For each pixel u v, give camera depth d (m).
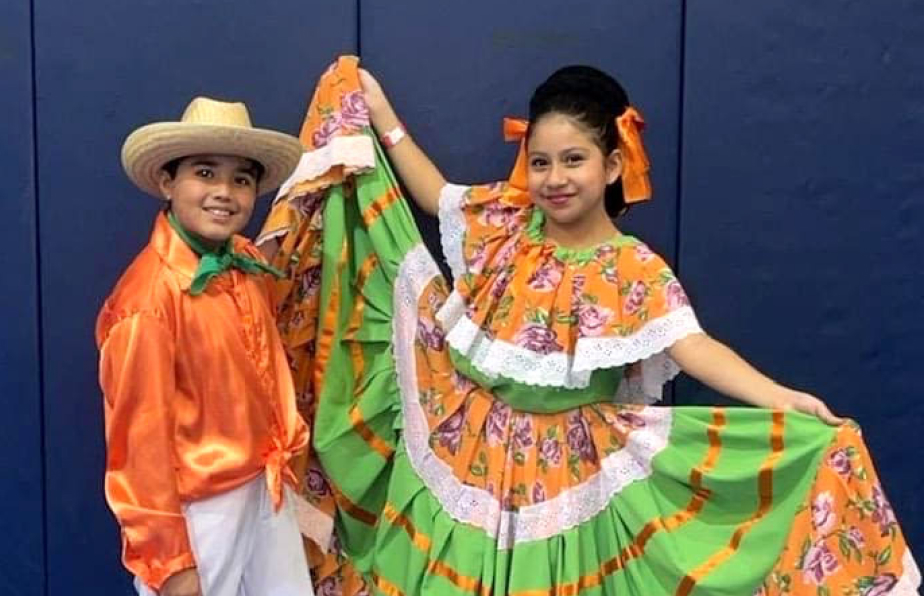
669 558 1.33
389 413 1.53
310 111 1.51
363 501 1.55
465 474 1.43
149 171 1.35
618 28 1.54
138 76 1.55
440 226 1.51
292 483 1.43
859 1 1.53
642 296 1.37
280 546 1.40
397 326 1.50
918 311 1.57
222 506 1.34
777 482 1.31
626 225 1.57
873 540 1.26
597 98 1.38
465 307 1.44
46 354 1.60
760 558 1.31
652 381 1.42
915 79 1.54
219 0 1.55
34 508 1.62
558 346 1.38
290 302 1.53
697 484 1.34
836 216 1.56
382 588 1.49
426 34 1.55
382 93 1.52
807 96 1.54
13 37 1.55
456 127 1.56
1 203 1.57
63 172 1.57
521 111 1.56
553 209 1.39
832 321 1.57
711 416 1.34
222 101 1.54
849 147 1.55
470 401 1.45
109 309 1.33
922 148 1.55
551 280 1.40
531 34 1.55
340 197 1.50
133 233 1.58
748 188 1.55
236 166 1.34
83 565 1.62
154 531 1.27
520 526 1.39
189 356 1.32
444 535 1.43
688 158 1.55
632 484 1.38
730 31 1.53
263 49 1.55
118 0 1.54
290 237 1.51
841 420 1.29
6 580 1.63
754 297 1.57
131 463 1.28
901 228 1.56
